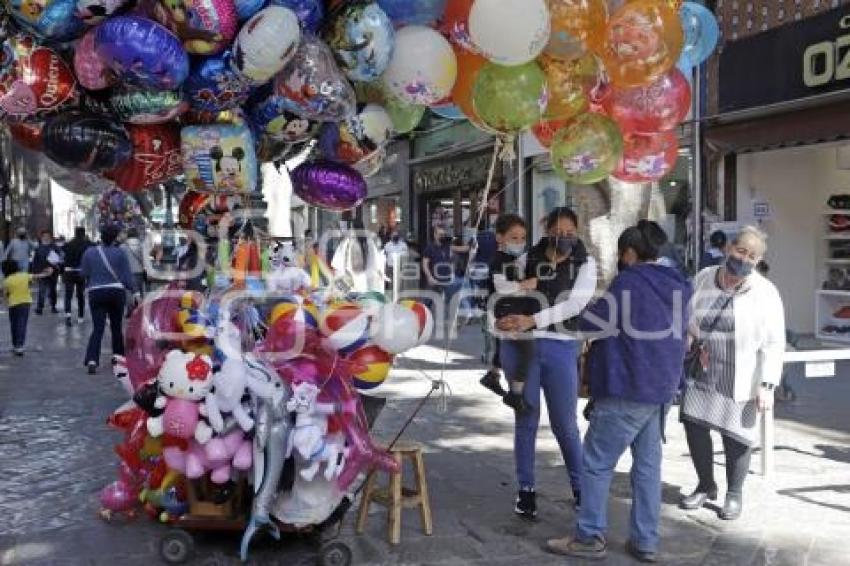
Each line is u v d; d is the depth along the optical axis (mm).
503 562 4680
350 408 4539
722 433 5309
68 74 4203
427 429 7703
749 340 5234
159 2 3963
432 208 22672
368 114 4715
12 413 8273
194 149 4430
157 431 4352
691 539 5020
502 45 4340
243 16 4074
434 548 4871
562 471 6379
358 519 5098
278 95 4398
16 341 12078
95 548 4867
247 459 4367
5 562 4668
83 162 4320
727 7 13055
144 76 3936
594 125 5234
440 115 5621
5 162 26750
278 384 4375
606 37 4703
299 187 4949
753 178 13086
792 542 4969
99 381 9992
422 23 4629
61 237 26016
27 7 3891
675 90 5176
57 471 6328
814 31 11531
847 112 10953
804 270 13328
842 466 6473
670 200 13781
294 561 4633
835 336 12453
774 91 12188
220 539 4934
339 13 4352
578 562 4688
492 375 5293
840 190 13445
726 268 5285
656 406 4594
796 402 8703
